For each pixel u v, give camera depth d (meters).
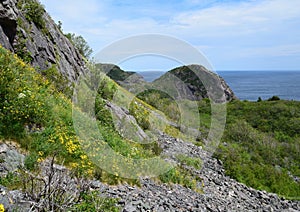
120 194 7.23
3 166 6.38
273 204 13.74
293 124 30.58
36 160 6.77
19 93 8.84
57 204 4.86
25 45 15.33
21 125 7.98
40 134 8.11
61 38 21.83
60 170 6.35
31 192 5.11
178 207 7.96
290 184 18.73
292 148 25.41
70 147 8.12
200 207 8.71
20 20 16.02
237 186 14.59
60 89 14.05
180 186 10.53
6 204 4.90
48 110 9.41
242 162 19.77
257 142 24.84
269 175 19.02
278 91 127.56
